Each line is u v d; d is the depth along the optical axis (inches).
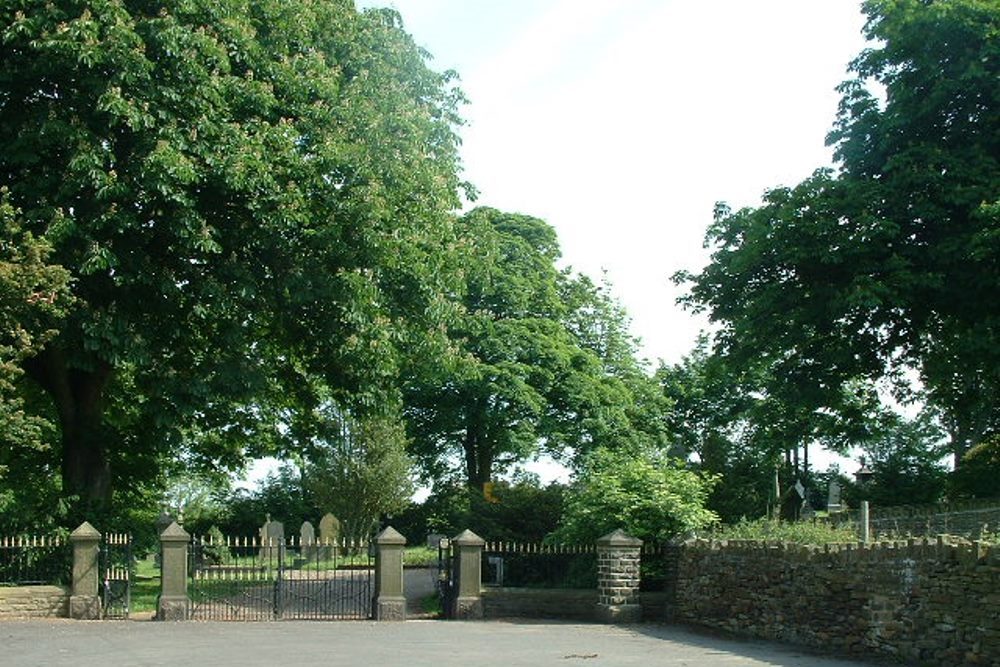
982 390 1129.4
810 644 639.8
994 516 997.8
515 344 1621.6
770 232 1066.1
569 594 852.0
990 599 492.1
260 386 887.7
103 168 790.5
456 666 539.5
